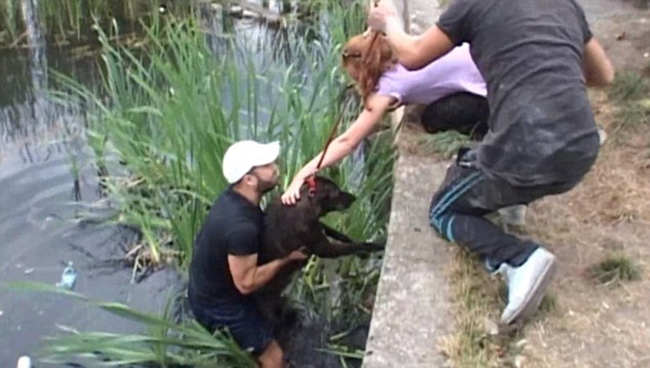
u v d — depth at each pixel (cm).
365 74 383
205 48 591
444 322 327
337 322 443
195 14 784
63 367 421
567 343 315
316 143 478
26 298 468
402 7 589
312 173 402
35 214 533
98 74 700
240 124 514
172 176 509
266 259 407
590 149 308
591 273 346
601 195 388
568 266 350
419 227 372
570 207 383
